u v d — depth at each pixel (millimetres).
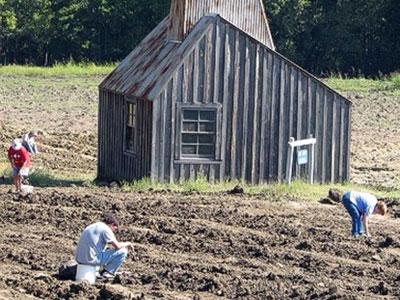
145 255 51750
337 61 189000
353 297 44281
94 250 45969
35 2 191375
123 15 190750
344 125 78125
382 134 107688
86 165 88000
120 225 58812
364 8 187625
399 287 46906
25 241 54562
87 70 158500
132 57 81562
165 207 64688
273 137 76625
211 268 49188
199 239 55844
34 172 79062
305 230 58938
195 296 43781
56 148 95125
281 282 47156
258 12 79250
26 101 125688
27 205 64500
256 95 76188
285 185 74438
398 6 186625
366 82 149625
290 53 188250
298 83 77000
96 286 44719
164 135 74438
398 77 146750
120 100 78625
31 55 192375
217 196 70250
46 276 46094
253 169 76250
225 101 75562
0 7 189750
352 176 83938
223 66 75500
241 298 44188
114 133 79312
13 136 98375
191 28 77000
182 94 74688
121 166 78188
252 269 49781
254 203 67688
